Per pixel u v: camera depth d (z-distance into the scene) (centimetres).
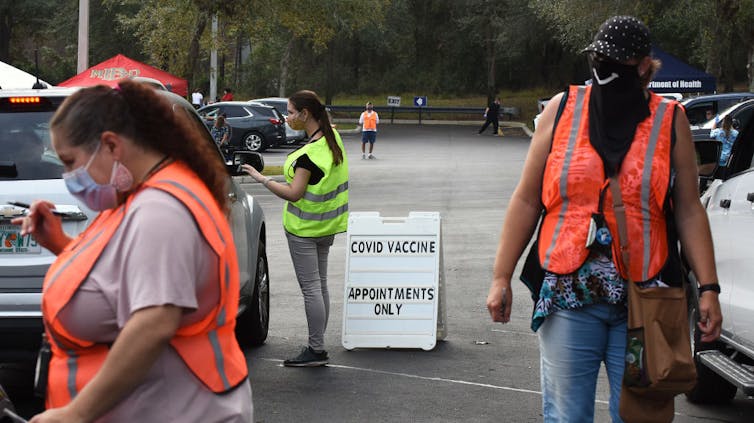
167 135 285
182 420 280
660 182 373
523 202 394
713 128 2144
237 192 783
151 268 269
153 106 285
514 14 5678
